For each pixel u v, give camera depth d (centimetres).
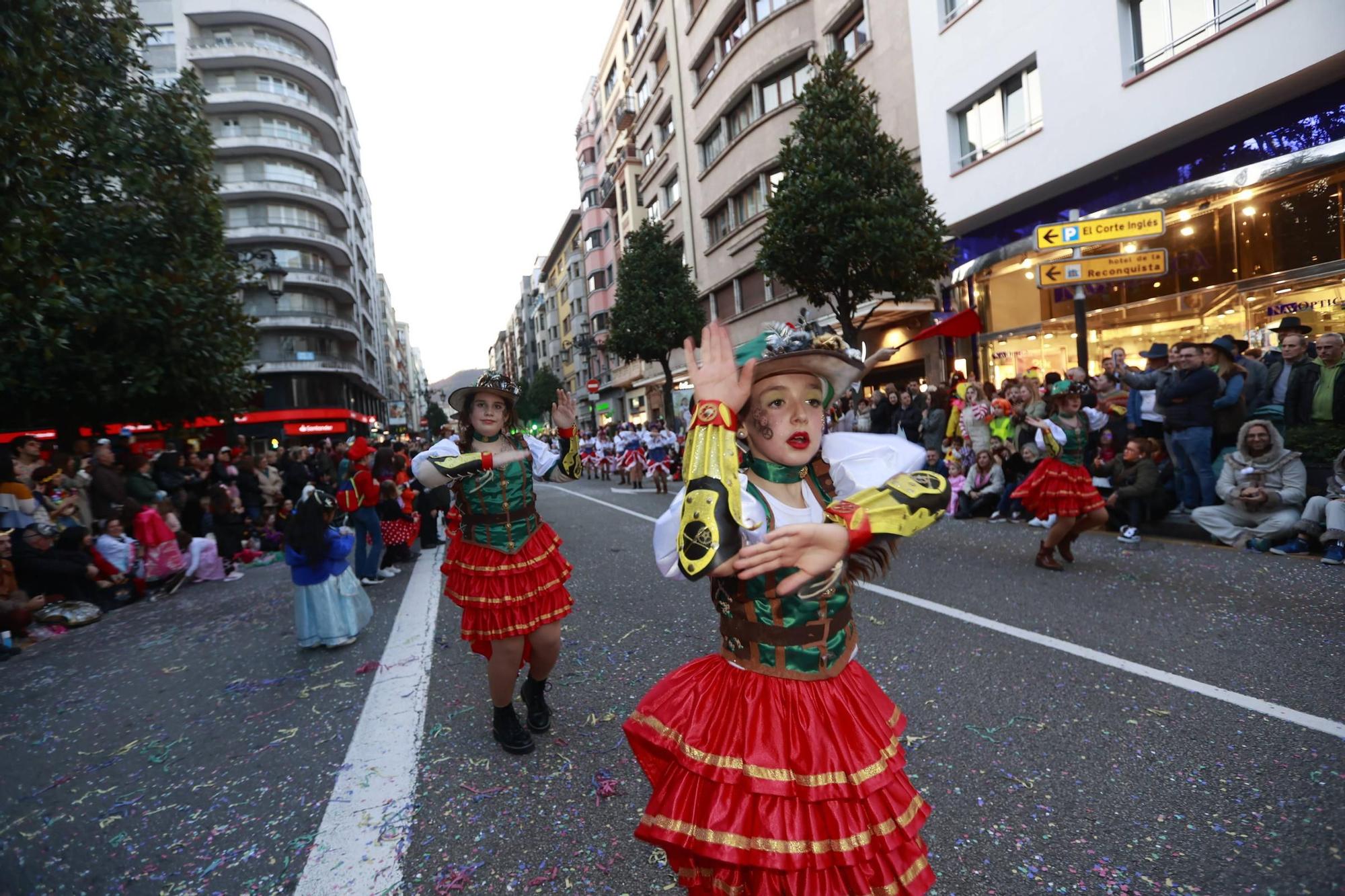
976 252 1401
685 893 229
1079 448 581
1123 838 244
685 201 2534
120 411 1212
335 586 541
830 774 156
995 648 424
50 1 621
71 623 732
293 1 4081
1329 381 653
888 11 1563
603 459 2211
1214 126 987
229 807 309
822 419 181
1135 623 451
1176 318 1091
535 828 273
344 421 4178
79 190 1084
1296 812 250
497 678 331
